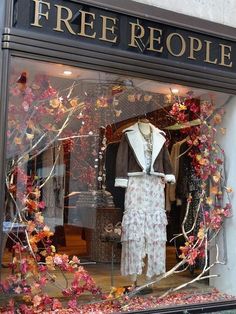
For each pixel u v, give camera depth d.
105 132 4.27
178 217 4.51
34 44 3.48
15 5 3.47
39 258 3.72
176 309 4.03
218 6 4.43
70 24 3.68
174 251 4.41
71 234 4.15
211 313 4.17
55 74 3.80
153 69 3.98
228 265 4.48
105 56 3.77
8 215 3.50
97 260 4.17
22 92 3.61
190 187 4.62
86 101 4.10
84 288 3.91
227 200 4.55
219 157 4.62
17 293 3.54
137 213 4.21
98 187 4.33
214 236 4.56
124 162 4.27
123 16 3.91
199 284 4.41
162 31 4.09
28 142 3.69
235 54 4.49
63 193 4.08
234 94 4.46
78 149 4.21
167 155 4.46
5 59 3.39
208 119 4.59
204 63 4.29
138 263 4.15
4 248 3.46
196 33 4.27
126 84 4.09
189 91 4.36
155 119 4.43
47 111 3.84
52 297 3.74
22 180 3.64
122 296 4.04
